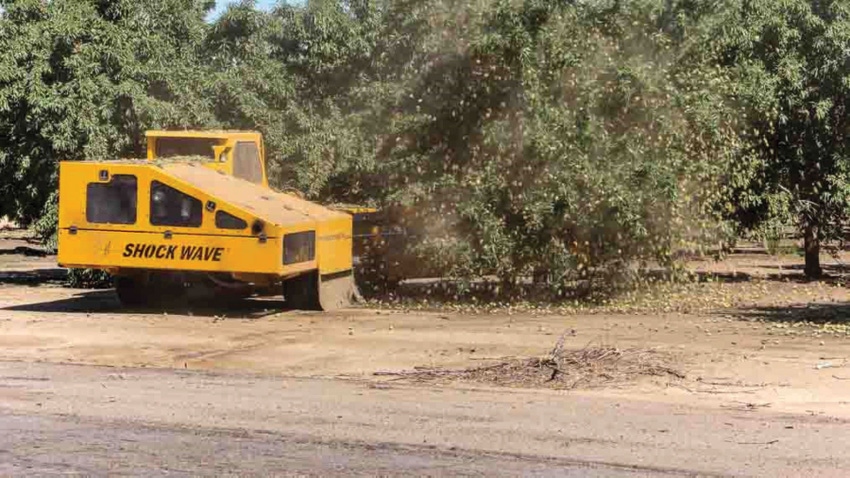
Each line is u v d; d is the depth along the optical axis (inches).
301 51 936.9
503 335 566.9
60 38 853.8
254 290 747.4
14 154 869.8
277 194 694.5
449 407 379.9
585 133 670.5
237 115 895.7
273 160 877.2
